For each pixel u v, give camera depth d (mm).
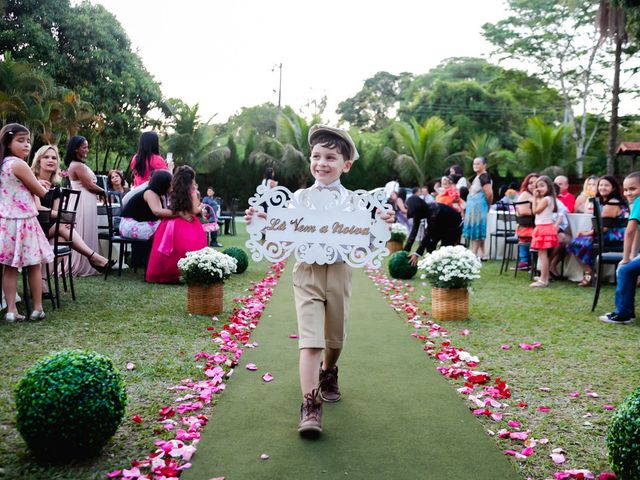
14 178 4449
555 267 7836
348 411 2908
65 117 17516
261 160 25219
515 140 31078
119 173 9055
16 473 2158
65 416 2166
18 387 2256
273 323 4883
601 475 2182
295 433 2611
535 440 2531
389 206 2879
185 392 3092
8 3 18641
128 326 4484
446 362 3797
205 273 4914
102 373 2312
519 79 31281
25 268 4801
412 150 25516
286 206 2871
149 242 7004
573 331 4676
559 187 8875
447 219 7574
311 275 2824
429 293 6586
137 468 2180
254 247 2877
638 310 5582
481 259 10086
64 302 5352
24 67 16500
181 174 6523
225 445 2471
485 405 2969
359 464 2318
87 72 20031
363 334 4578
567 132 24500
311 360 2654
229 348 3936
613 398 3107
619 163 26891
